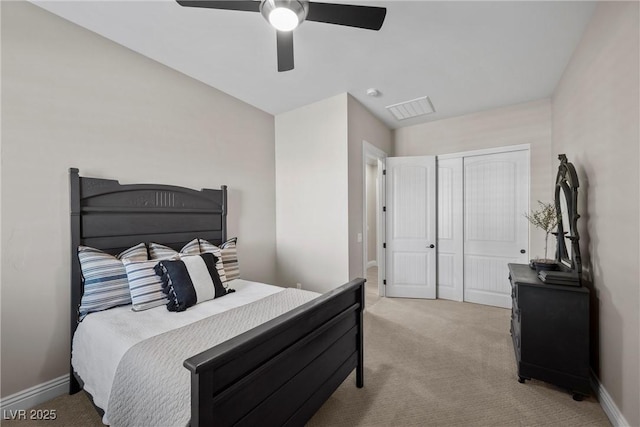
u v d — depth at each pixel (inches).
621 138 63.7
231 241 116.0
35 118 73.7
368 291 177.5
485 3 73.7
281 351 51.9
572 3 73.8
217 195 119.5
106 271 77.2
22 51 71.7
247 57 99.0
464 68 106.6
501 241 145.3
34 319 73.4
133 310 75.1
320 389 63.6
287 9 60.3
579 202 90.9
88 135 83.5
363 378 82.7
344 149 129.6
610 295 69.2
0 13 68.6
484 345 104.0
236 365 43.0
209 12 76.9
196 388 36.7
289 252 148.3
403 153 173.8
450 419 66.9
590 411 69.9
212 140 120.2
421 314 135.7
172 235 102.7
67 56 79.4
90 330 67.5
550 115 132.4
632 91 59.1
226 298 86.9
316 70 108.3
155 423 43.6
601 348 73.9
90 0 71.9
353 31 85.0
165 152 103.0
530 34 86.2
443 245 160.9
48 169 75.7
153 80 99.7
